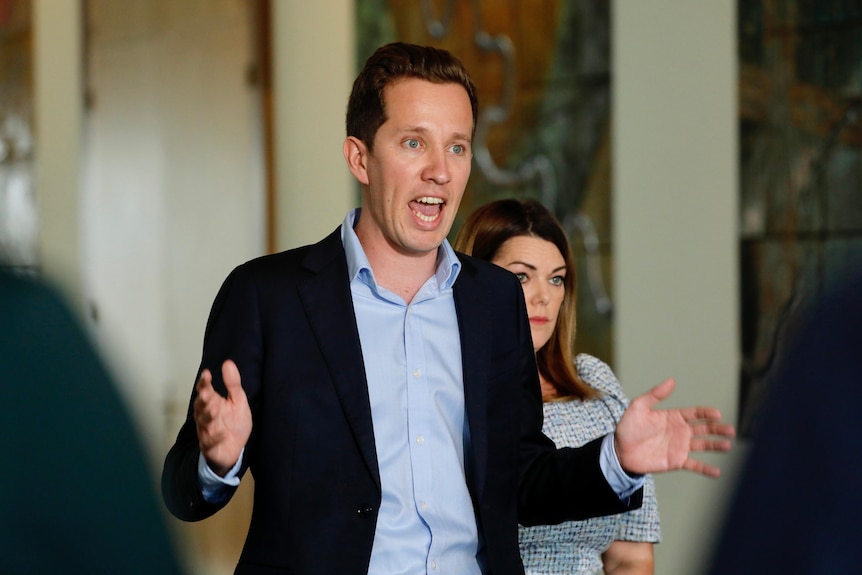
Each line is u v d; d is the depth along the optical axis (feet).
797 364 8.88
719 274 40.29
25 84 71.51
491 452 20.74
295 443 19.83
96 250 67.56
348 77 55.16
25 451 8.39
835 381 8.66
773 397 8.93
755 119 39.50
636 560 26.53
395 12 52.16
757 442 8.86
